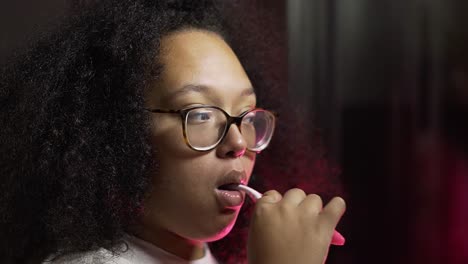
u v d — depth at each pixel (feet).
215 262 3.88
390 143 6.94
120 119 3.40
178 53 3.40
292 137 4.53
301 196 3.31
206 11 4.01
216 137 3.30
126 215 3.44
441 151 7.16
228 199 3.34
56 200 3.44
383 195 7.02
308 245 3.16
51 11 4.24
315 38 6.36
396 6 6.85
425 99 7.04
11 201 3.66
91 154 3.40
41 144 3.46
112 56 3.44
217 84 3.34
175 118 3.29
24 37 3.92
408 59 6.95
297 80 6.26
